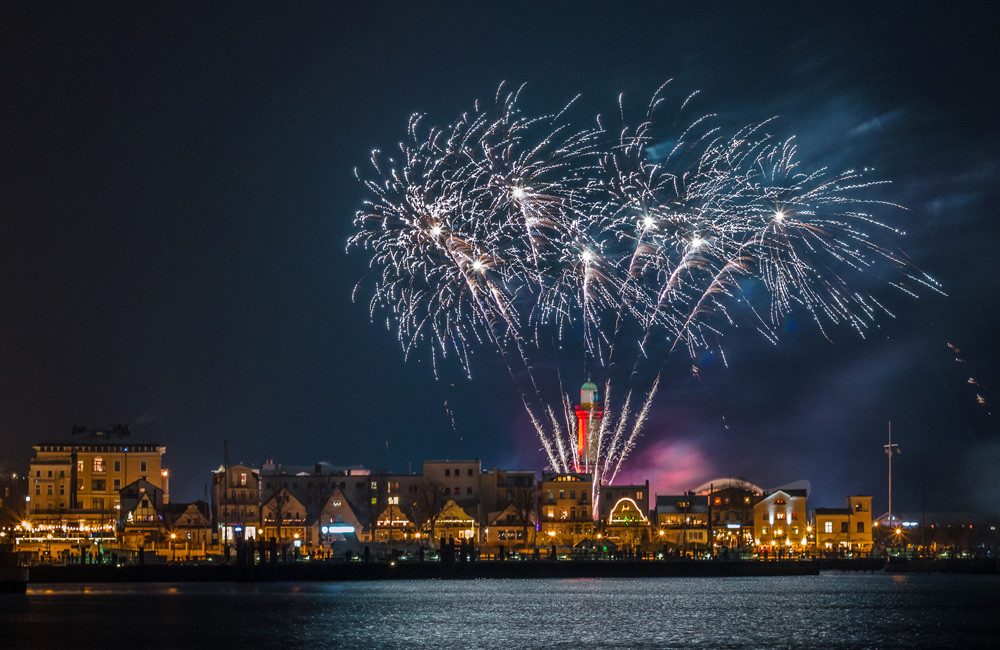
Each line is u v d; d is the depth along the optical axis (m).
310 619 143.12
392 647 122.69
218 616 145.75
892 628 137.12
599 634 131.62
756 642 126.38
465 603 163.00
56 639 125.75
